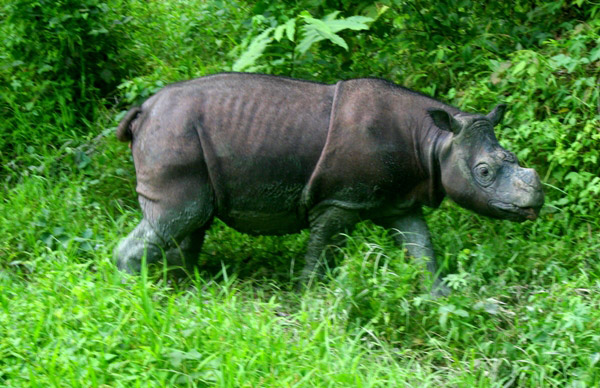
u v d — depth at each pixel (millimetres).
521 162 7844
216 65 8734
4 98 8648
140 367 5094
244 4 9453
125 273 6211
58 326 5352
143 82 8289
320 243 6656
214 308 5688
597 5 8656
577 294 6410
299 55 8086
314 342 5555
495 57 8695
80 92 9000
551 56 8398
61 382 4969
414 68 8742
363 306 5988
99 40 8953
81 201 7555
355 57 8688
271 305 5926
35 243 6992
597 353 5547
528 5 9492
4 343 5250
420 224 6762
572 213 7531
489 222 7516
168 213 6422
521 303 6469
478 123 6293
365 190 6445
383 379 5312
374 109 6426
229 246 7434
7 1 8867
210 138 6414
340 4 8336
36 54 8805
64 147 8258
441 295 6453
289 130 6406
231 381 5031
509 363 5664
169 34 9680
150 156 6414
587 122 7527
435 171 6441
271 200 6543
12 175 8133
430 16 8727
